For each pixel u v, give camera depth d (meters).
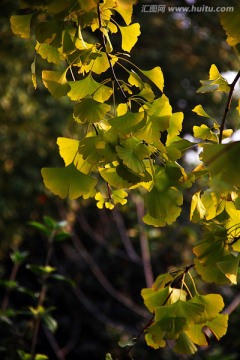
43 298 3.90
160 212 1.30
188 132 11.95
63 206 9.55
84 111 1.32
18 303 11.15
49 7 1.22
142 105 1.32
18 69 9.25
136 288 10.05
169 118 1.28
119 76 10.95
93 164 1.27
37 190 9.47
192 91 11.89
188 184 1.32
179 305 1.46
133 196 6.45
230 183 1.04
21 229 9.93
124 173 1.24
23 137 9.48
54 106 9.46
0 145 9.44
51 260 10.89
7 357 3.73
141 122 1.27
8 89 9.20
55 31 1.30
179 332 1.42
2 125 9.45
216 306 1.51
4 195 9.56
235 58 11.33
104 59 1.40
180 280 1.56
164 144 1.40
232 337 5.46
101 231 9.67
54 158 9.73
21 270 11.23
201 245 1.46
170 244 7.47
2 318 3.88
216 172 1.04
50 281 10.78
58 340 10.58
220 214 1.49
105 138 1.26
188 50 11.66
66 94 1.37
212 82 1.48
